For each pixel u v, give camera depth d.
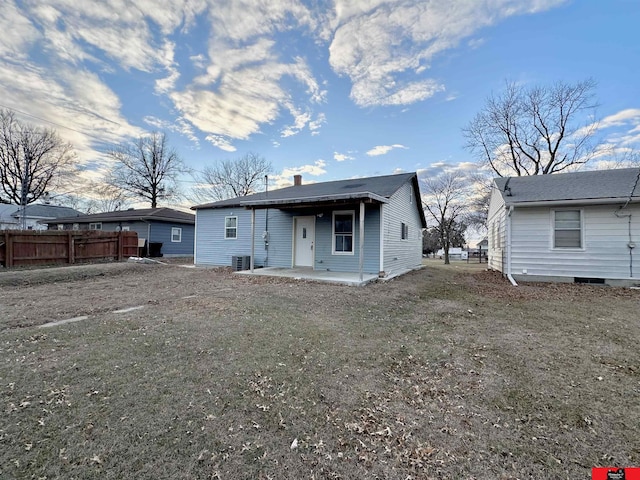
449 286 8.85
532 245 9.57
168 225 21.09
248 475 1.75
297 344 3.85
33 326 4.43
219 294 6.95
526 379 2.98
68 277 9.31
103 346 3.62
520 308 6.05
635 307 6.11
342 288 7.88
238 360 3.31
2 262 11.00
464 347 3.86
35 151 29.45
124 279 9.46
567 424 2.27
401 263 12.84
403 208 13.19
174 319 4.83
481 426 2.25
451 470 1.82
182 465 1.81
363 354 3.59
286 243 12.23
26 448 1.91
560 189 9.75
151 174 31.84
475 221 28.53
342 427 2.22
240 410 2.39
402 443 2.06
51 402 2.42
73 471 1.74
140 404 2.42
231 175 35.50
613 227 8.72
